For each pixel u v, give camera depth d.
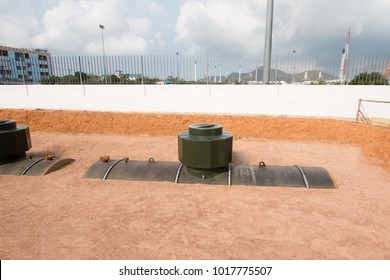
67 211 4.21
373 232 3.60
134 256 3.07
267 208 4.26
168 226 3.72
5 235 3.54
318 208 4.28
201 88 13.34
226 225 3.74
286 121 10.80
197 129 4.99
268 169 5.52
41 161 6.37
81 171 6.21
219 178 5.27
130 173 5.61
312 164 6.87
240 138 10.03
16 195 4.85
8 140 6.04
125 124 11.66
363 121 11.27
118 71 14.78
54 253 3.14
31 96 15.02
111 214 4.09
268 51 13.43
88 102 14.41
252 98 12.68
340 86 11.96
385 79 12.16
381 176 5.92
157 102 13.70
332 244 3.31
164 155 7.74
